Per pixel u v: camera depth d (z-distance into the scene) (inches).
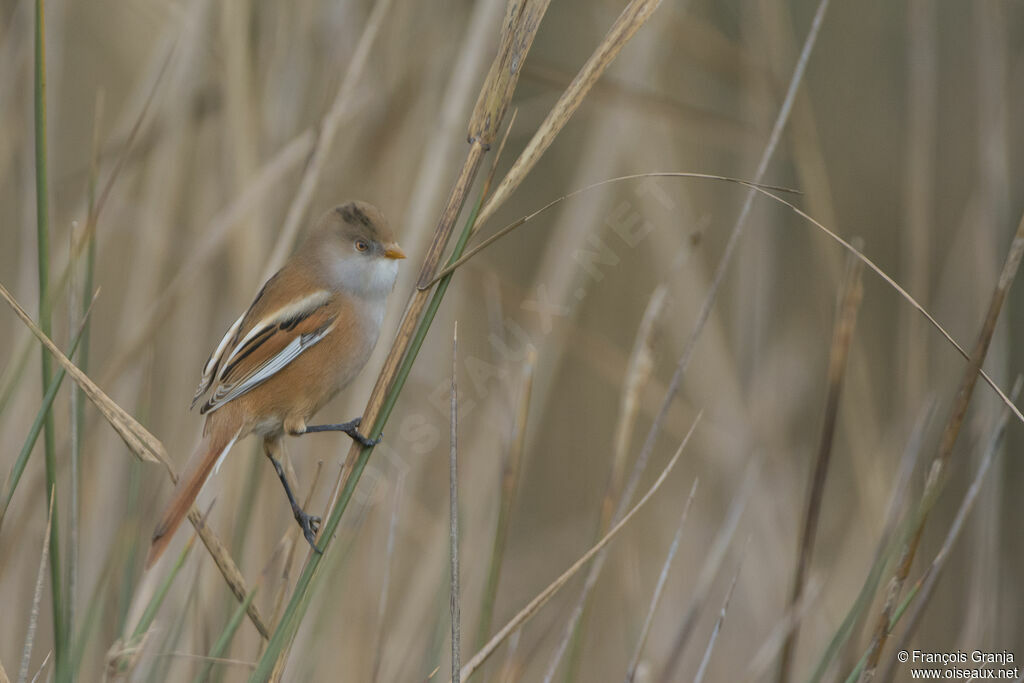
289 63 405.4
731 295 512.4
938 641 420.8
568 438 522.0
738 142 469.4
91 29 489.4
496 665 388.5
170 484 360.2
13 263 432.1
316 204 389.4
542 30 527.8
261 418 285.9
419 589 364.2
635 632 357.4
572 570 218.8
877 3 553.9
